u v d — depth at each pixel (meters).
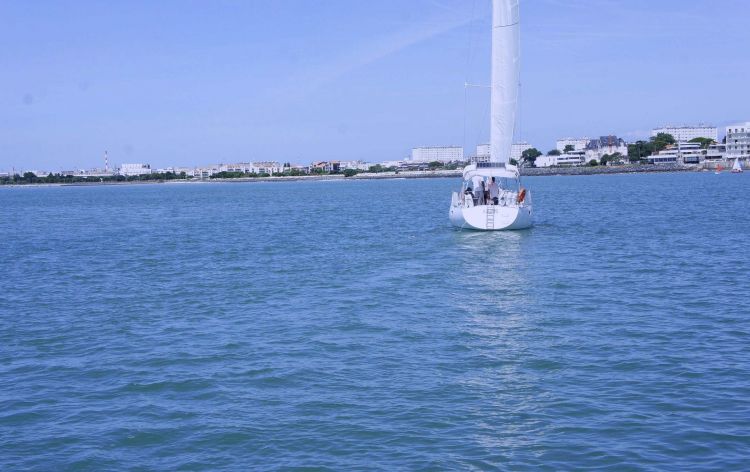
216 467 11.72
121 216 81.00
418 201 94.19
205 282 28.98
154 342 19.34
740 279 26.34
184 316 22.55
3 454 12.44
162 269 33.34
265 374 16.17
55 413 14.25
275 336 19.56
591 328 19.64
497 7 42.72
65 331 21.00
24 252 42.91
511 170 41.62
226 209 90.00
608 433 12.57
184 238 49.38
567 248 36.22
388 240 42.62
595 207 68.19
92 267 34.91
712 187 106.38
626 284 25.98
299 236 47.78
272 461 11.84
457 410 13.75
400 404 14.12
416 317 21.47
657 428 12.73
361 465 11.61
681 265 29.98
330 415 13.63
